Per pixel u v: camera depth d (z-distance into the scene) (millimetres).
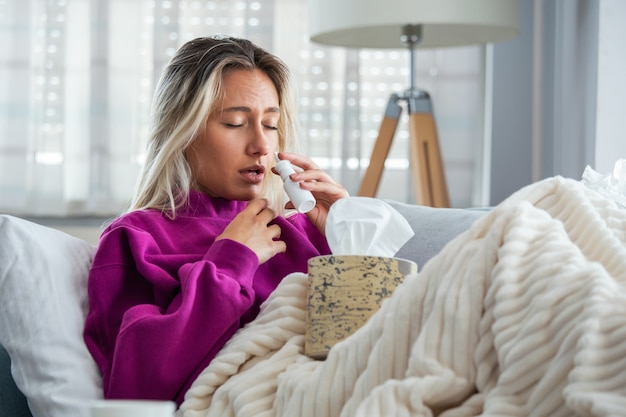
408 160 4227
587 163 3271
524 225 1256
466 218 1822
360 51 4199
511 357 1120
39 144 4281
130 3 4273
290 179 1759
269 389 1425
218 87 1838
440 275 1271
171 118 1890
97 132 4285
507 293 1172
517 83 4074
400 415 1143
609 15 3104
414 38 3564
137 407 839
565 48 3631
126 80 4285
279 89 1980
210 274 1605
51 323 1617
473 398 1173
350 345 1319
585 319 1073
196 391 1504
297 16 4242
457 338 1198
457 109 4164
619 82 3072
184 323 1558
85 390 1583
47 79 4270
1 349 1644
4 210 4266
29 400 1598
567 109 3588
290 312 1541
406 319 1274
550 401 1075
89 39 4273
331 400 1300
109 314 1675
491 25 3346
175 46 4254
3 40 4254
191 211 1866
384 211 1596
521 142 4078
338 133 4227
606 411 962
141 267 1686
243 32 4254
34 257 1649
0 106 4266
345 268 1449
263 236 1728
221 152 1843
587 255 1309
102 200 4289
